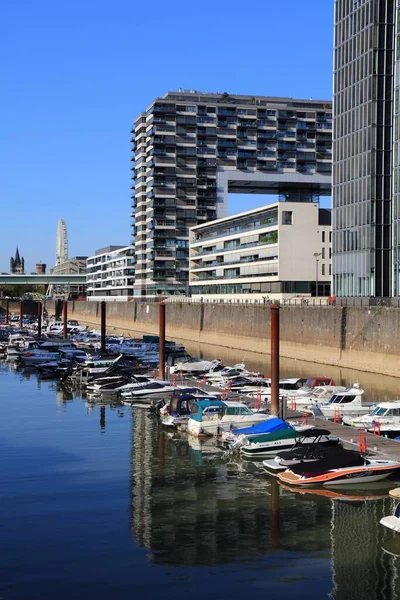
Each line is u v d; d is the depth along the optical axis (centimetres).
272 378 5375
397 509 3169
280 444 4428
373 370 8788
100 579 2662
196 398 5653
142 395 6794
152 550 2928
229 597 2517
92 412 6250
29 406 6612
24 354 10775
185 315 15650
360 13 11169
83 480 3947
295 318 10812
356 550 2911
